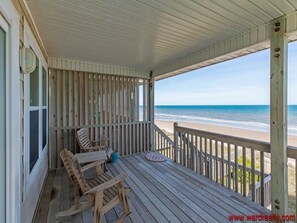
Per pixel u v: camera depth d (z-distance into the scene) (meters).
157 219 2.14
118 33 2.68
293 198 3.48
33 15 2.15
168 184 3.12
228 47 2.95
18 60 1.60
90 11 2.07
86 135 4.14
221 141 3.09
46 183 3.18
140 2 1.90
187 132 3.96
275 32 2.21
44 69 3.38
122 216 1.98
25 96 1.90
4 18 1.29
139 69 5.15
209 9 2.04
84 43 3.10
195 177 3.43
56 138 3.99
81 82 4.32
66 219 2.13
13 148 1.43
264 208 2.39
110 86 4.75
